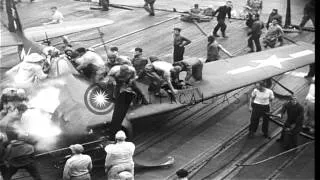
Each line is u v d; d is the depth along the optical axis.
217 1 26.75
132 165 8.42
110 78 9.00
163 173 9.55
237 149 10.57
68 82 9.60
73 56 11.01
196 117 12.34
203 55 16.98
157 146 10.73
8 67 15.79
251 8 22.28
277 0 26.28
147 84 10.99
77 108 9.10
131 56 16.75
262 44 18.14
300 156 10.12
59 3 26.38
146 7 22.91
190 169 9.70
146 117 10.08
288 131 10.23
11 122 8.62
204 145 10.79
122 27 20.95
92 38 19.20
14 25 15.83
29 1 26.77
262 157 10.16
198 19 21.58
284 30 19.52
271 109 12.56
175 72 10.96
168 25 21.27
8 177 8.43
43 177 9.02
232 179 9.27
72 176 7.93
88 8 25.03
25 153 8.27
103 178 9.19
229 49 17.73
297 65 13.30
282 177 9.27
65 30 15.22
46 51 12.73
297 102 10.07
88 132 8.89
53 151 8.59
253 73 12.62
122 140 8.30
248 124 11.90
